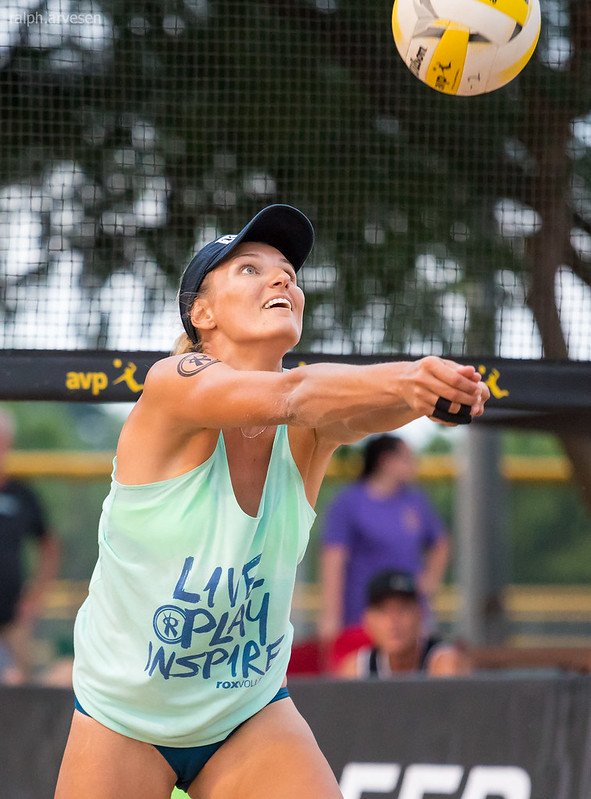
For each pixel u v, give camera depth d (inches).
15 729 502.0
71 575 808.9
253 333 315.9
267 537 312.7
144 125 562.3
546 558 1393.9
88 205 558.3
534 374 438.9
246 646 321.4
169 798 338.6
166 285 557.6
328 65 569.6
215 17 558.9
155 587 310.5
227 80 557.3
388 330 571.5
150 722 323.3
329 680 498.6
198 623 310.7
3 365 433.4
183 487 305.3
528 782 486.6
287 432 320.5
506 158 565.0
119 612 317.1
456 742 491.2
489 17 378.6
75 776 327.6
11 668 690.2
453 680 496.7
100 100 554.3
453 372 250.5
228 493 305.6
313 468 330.0
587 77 564.1
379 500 729.0
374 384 263.7
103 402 434.9
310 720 494.9
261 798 322.0
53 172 555.8
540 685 494.9
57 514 813.9
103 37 550.9
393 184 572.4
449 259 570.9
